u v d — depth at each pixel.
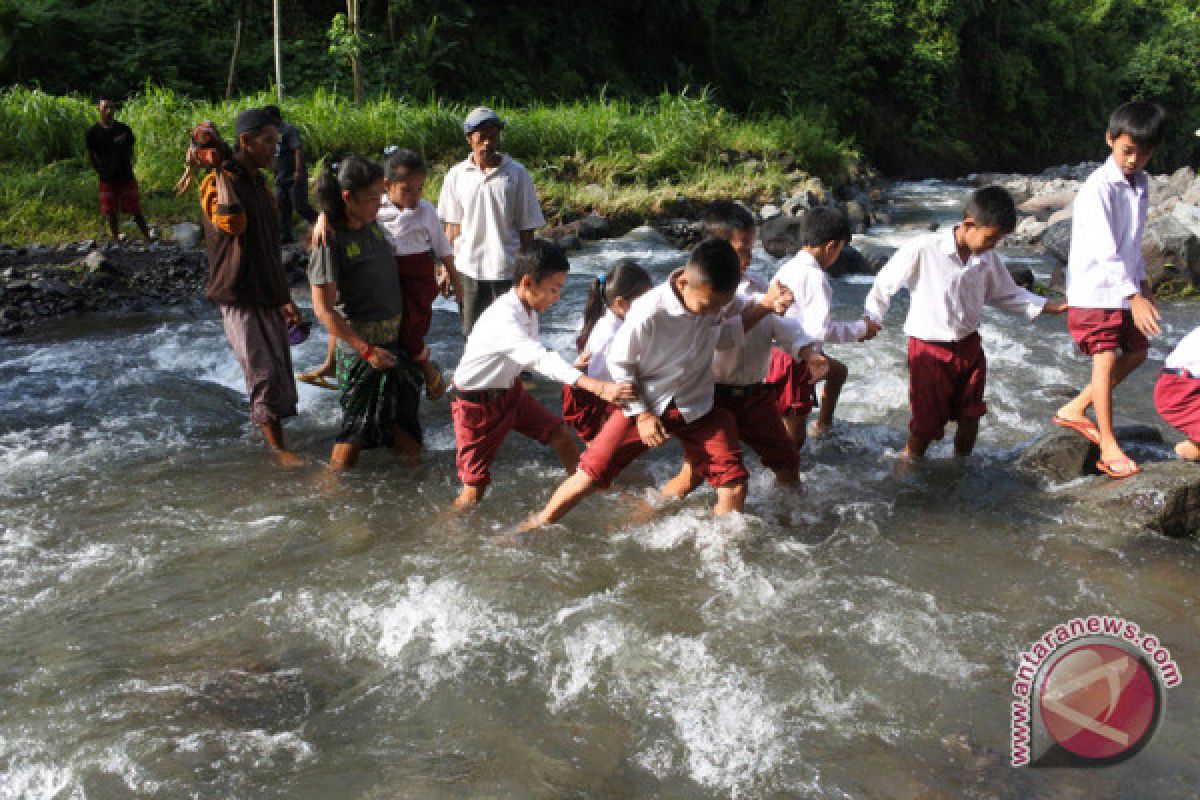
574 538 3.92
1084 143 30.70
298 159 10.13
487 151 5.54
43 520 4.06
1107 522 4.04
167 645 3.17
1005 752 2.66
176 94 15.55
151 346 6.98
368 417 4.57
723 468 3.88
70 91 15.20
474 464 4.18
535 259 3.91
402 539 3.92
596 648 3.13
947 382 4.51
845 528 4.03
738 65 23.58
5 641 3.18
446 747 2.70
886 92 25.80
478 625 3.27
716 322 3.75
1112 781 2.54
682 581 3.57
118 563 3.70
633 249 11.33
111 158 9.84
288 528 4.00
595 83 21.56
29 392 5.76
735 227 4.12
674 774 2.59
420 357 4.79
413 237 4.75
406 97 17.20
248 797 2.49
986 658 3.09
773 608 3.38
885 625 3.26
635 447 3.94
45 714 2.81
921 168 25.75
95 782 2.54
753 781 2.56
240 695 2.91
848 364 6.57
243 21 16.98
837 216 4.23
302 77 17.28
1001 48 28.91
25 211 10.45
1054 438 4.62
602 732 2.76
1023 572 3.65
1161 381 4.29
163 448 4.92
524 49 20.86
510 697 2.91
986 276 4.39
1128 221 4.25
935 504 4.27
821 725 2.78
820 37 24.77
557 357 3.82
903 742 2.70
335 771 2.60
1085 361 6.67
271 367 4.71
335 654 3.13
